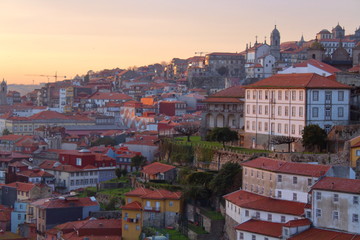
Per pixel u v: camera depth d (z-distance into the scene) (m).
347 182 167.25
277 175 183.25
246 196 191.38
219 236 197.00
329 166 177.75
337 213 164.88
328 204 166.38
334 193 165.50
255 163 195.00
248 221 180.75
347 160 189.62
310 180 175.38
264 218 179.38
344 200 163.50
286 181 181.12
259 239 173.25
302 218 171.12
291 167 182.75
